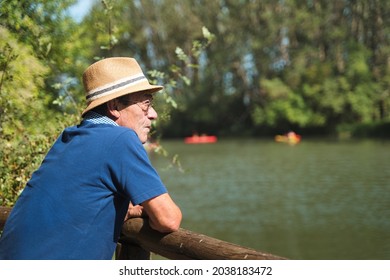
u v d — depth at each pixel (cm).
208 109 16762
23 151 1219
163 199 625
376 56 14988
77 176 620
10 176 1175
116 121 678
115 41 1495
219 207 4169
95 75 668
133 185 618
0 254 632
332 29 14900
